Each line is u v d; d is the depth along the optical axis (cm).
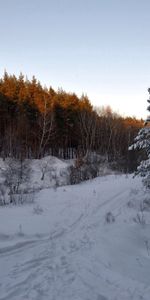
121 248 792
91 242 848
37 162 3669
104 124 5559
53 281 587
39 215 1202
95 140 5172
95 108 6600
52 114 4409
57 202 1513
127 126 6397
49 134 4275
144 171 1229
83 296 529
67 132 4844
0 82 5200
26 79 5878
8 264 678
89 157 3616
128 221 1041
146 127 1202
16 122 4381
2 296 521
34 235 919
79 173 2916
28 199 1592
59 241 866
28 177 2316
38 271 636
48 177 3198
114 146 4841
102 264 691
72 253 758
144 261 718
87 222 1088
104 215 1180
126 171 3728
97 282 595
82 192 1775
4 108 4416
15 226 1008
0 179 2309
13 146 3956
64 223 1087
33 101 4694
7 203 1528
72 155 5019
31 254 749
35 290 546
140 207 1239
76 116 5028
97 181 2419
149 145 1191
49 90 5697
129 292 559
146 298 537
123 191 1694
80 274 625
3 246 790
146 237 878
